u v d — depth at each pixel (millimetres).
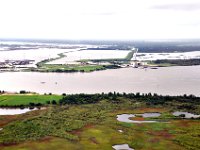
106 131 137750
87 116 162375
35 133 133000
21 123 147500
